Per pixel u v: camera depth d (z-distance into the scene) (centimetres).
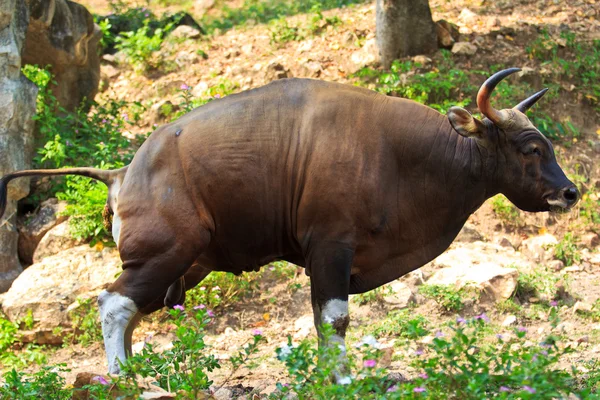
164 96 2150
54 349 1415
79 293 1450
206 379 898
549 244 1594
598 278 1521
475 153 1035
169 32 2438
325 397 800
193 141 1014
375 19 2144
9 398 898
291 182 1012
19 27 1641
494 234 1645
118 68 2311
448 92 1869
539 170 1027
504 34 2073
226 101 1040
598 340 1255
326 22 2195
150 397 843
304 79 1048
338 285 996
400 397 793
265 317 1430
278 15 2423
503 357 819
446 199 1042
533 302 1411
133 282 1002
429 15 1984
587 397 842
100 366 1320
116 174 1093
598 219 1670
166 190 1006
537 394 753
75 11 1886
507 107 1848
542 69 1966
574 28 2128
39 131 1769
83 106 1928
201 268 1152
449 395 804
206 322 923
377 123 1021
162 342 1375
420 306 1385
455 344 835
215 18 2848
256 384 1095
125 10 2786
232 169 1006
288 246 1052
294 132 1014
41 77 1792
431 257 1073
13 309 1432
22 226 1631
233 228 1030
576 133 1862
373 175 1003
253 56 2192
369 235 1016
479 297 1384
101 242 1549
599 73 1997
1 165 1577
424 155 1028
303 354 838
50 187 1709
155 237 996
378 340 1287
